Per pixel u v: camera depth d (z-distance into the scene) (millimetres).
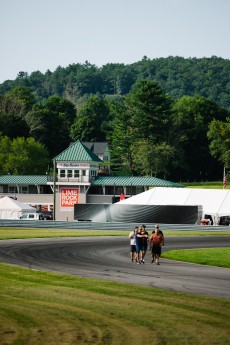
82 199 166125
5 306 33375
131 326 29297
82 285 41344
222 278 47656
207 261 60594
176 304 34625
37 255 63375
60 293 37719
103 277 46875
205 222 123312
